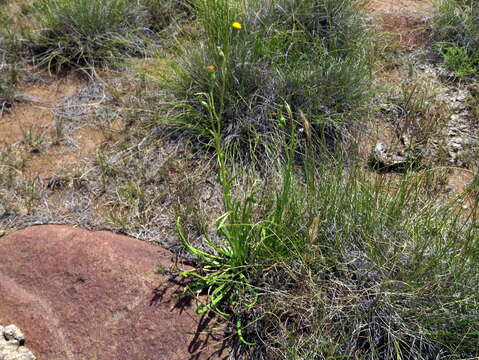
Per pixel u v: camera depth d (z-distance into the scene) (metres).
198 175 3.16
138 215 2.88
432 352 2.23
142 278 2.53
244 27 3.66
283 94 3.42
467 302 2.24
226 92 3.36
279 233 2.46
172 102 3.48
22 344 2.34
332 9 4.03
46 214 2.94
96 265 2.58
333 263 2.46
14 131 3.54
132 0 4.58
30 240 2.74
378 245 2.42
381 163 3.28
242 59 3.48
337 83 3.49
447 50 4.29
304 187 2.81
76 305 2.45
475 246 2.38
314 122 3.37
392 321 2.27
